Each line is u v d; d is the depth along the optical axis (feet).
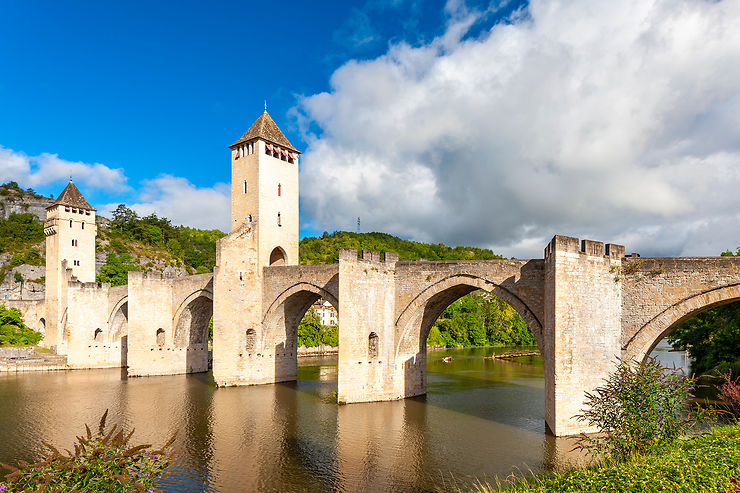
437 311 162.30
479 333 458.50
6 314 285.23
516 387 184.34
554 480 55.01
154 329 213.87
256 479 90.48
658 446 60.34
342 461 99.66
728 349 156.97
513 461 97.66
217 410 143.54
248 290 184.14
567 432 111.14
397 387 157.07
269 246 190.49
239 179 195.21
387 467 96.02
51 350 267.80
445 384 192.75
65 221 275.80
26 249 445.78
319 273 170.81
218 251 179.32
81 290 240.53
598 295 115.24
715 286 106.63
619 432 65.21
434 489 84.94
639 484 45.32
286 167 199.21
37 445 111.86
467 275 140.77
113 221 565.53
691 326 201.16
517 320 497.87
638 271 116.37
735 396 84.33
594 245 115.85
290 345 196.03
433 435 116.57
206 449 107.65
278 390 174.40
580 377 112.16
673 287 111.55
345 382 146.72
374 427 123.95
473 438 113.80
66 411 144.87
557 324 110.42
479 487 84.38
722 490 43.80
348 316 146.41
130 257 458.09
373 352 152.15
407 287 153.38
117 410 145.07
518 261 131.95
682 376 67.87
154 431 122.21
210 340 328.49
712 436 64.44
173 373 216.54
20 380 203.31
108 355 244.01
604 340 115.03
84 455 42.80
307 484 88.17
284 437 116.16
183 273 497.05
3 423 131.54
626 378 67.62
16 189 594.24
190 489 86.02
